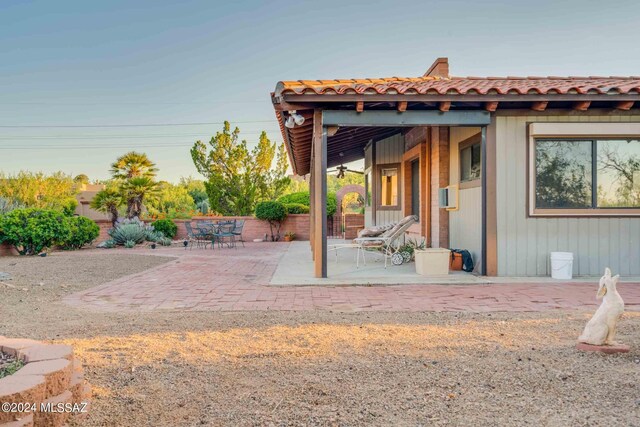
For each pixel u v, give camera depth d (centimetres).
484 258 764
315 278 772
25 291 712
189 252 1408
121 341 423
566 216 764
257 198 2375
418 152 1078
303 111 763
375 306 571
